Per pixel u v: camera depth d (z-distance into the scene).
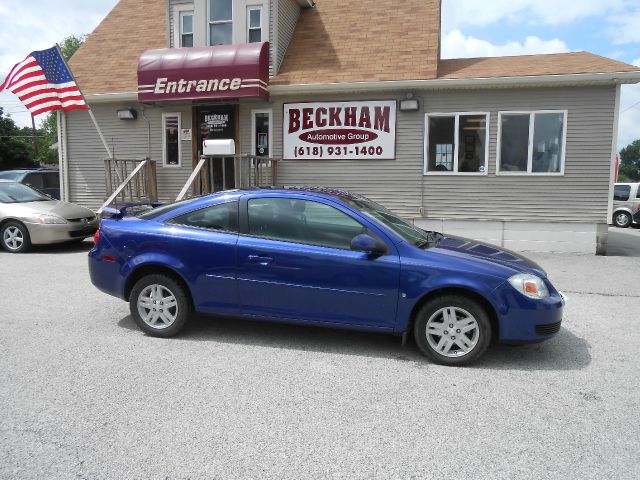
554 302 4.22
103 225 5.09
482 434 3.11
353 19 12.77
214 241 4.67
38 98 11.08
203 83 10.66
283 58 11.98
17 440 2.99
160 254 4.79
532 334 4.15
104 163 11.65
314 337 4.96
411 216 10.90
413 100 10.50
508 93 10.25
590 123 9.94
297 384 3.83
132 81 12.20
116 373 4.00
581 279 7.83
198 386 3.77
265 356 4.42
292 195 4.66
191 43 12.35
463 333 4.21
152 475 2.65
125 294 5.00
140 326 4.95
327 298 4.43
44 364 4.17
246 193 4.79
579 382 3.93
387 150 10.88
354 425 3.20
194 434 3.07
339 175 11.16
